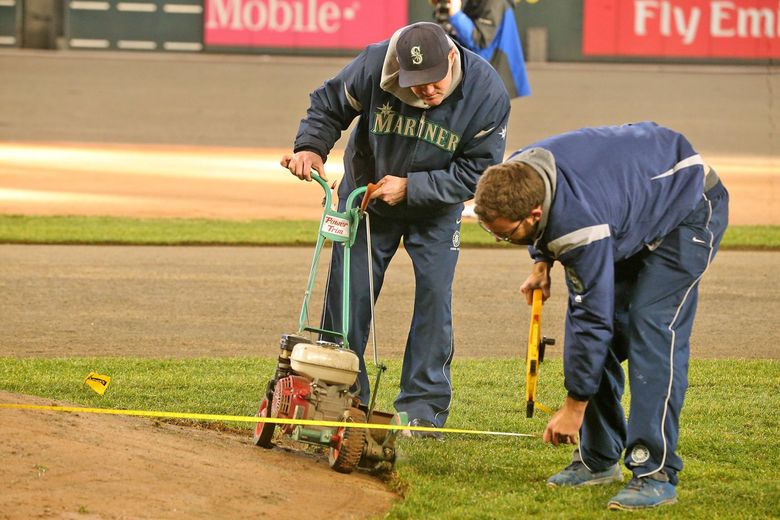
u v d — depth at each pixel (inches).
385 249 608.4
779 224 1489.9
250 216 1503.4
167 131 2429.9
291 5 3489.2
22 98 2792.8
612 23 3395.7
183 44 3526.1
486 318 931.3
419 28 550.3
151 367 735.7
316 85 3085.6
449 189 577.6
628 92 2967.5
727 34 3378.4
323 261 1184.2
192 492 436.1
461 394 687.7
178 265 1145.4
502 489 493.4
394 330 876.0
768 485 501.0
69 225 1376.7
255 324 890.1
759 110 2763.3
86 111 2652.6
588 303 436.1
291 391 511.5
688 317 464.1
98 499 410.3
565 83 3075.8
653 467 462.3
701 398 680.4
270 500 445.4
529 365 467.8
